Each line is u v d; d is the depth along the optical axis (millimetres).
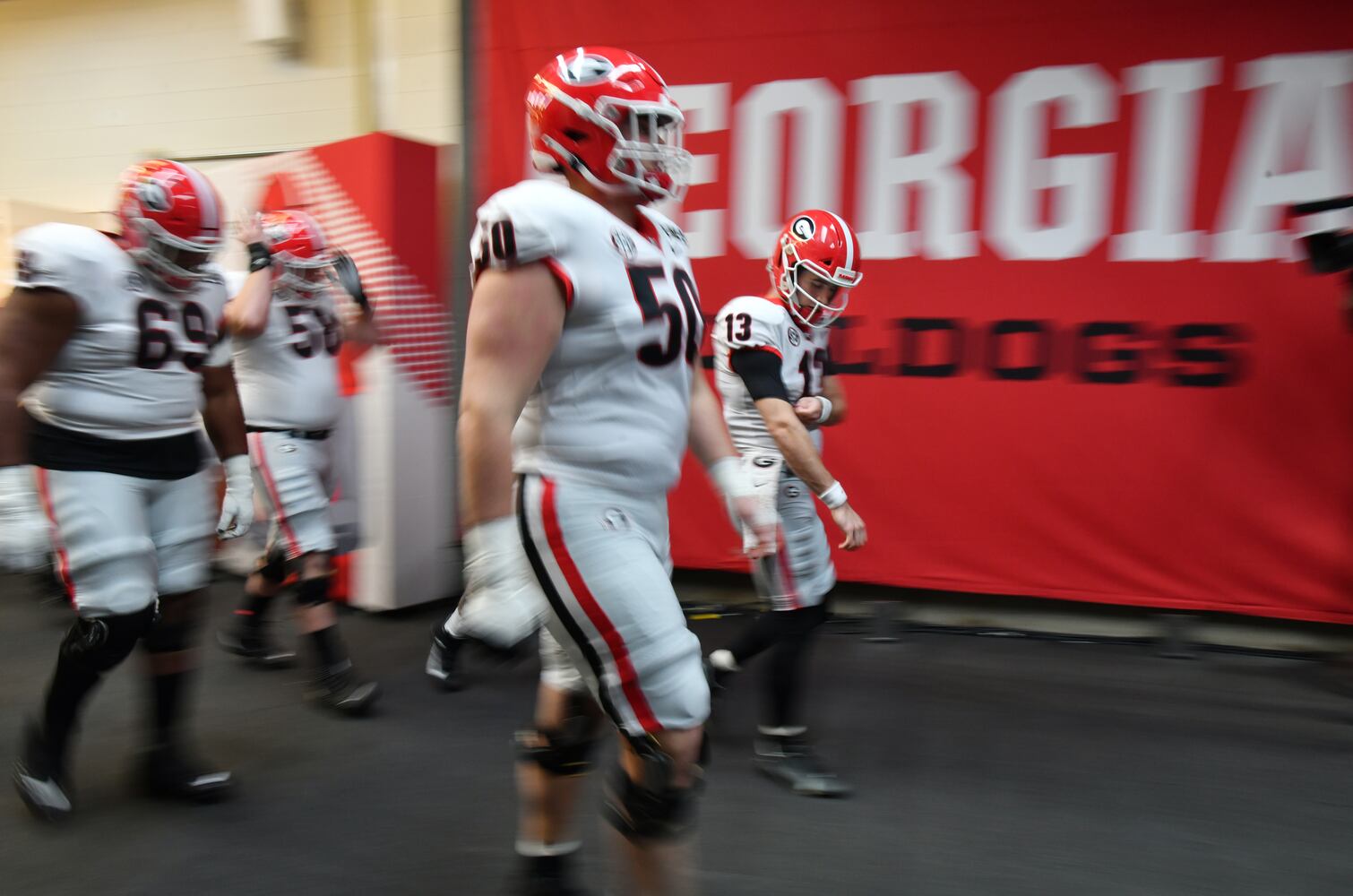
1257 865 2439
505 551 1507
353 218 4488
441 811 2662
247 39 5387
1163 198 3988
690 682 1672
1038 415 4191
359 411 4477
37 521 2387
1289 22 3803
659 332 1683
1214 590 4051
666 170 1736
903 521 4383
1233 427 3980
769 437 2918
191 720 3293
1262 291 3906
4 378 2287
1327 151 3812
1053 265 4129
